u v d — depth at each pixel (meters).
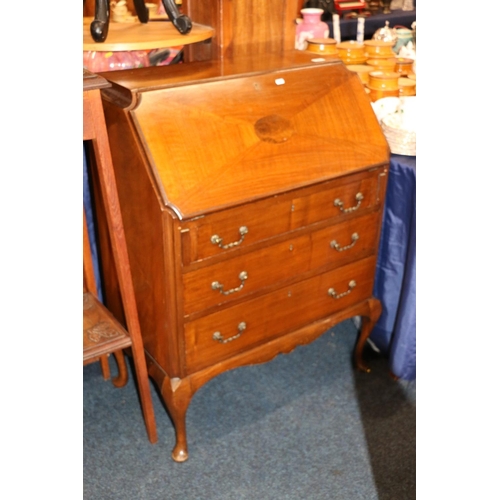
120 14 1.97
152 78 1.62
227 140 1.59
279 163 1.66
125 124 1.52
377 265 2.18
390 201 2.03
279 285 1.82
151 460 1.87
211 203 1.52
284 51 2.04
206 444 1.94
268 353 1.89
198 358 1.74
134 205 1.61
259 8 1.93
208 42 1.92
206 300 1.66
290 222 1.74
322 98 1.79
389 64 2.40
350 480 1.82
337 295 2.01
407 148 1.97
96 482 1.79
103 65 1.84
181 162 1.51
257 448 1.93
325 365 2.32
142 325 1.81
